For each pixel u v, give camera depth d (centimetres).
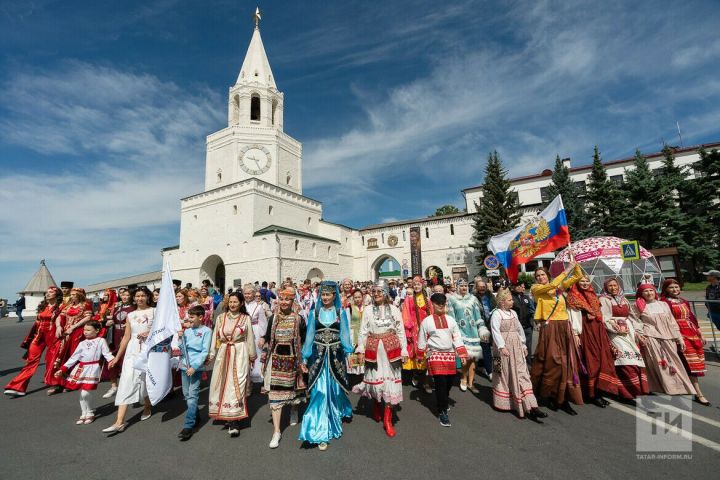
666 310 586
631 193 2677
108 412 580
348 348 479
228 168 3656
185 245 3756
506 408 541
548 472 353
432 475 353
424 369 663
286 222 3738
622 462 370
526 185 3734
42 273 3180
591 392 554
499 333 546
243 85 3784
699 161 2656
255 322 716
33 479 358
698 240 2484
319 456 403
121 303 737
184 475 364
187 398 481
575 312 586
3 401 641
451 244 3881
